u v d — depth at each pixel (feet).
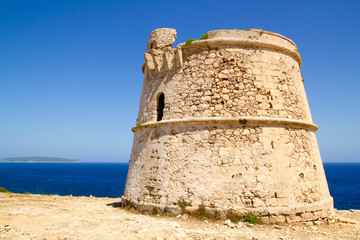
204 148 38.27
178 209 36.52
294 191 37.42
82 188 207.41
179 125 40.68
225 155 37.47
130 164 48.65
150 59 48.88
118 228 30.22
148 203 39.37
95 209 44.75
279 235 29.50
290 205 36.19
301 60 50.93
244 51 42.34
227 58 41.68
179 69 43.73
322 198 40.83
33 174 420.77
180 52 43.39
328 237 29.55
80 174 441.68
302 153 41.04
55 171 542.98
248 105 39.75
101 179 326.03
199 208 35.47
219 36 42.78
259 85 40.98
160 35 49.06
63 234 27.58
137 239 26.00
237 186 35.96
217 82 40.70
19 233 27.81
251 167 36.88
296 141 40.96
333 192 196.85
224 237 27.58
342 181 307.58
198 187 36.73
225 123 38.86
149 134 44.29
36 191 177.47
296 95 44.73
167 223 31.86
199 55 42.75
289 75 44.78
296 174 38.63
